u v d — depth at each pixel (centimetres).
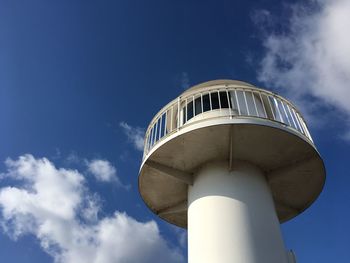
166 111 1149
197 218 1009
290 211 1266
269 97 1131
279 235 979
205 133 1016
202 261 923
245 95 1130
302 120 1122
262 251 915
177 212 1266
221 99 1184
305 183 1156
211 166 1084
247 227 946
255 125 993
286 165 1103
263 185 1065
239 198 998
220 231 946
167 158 1099
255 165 1098
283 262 929
